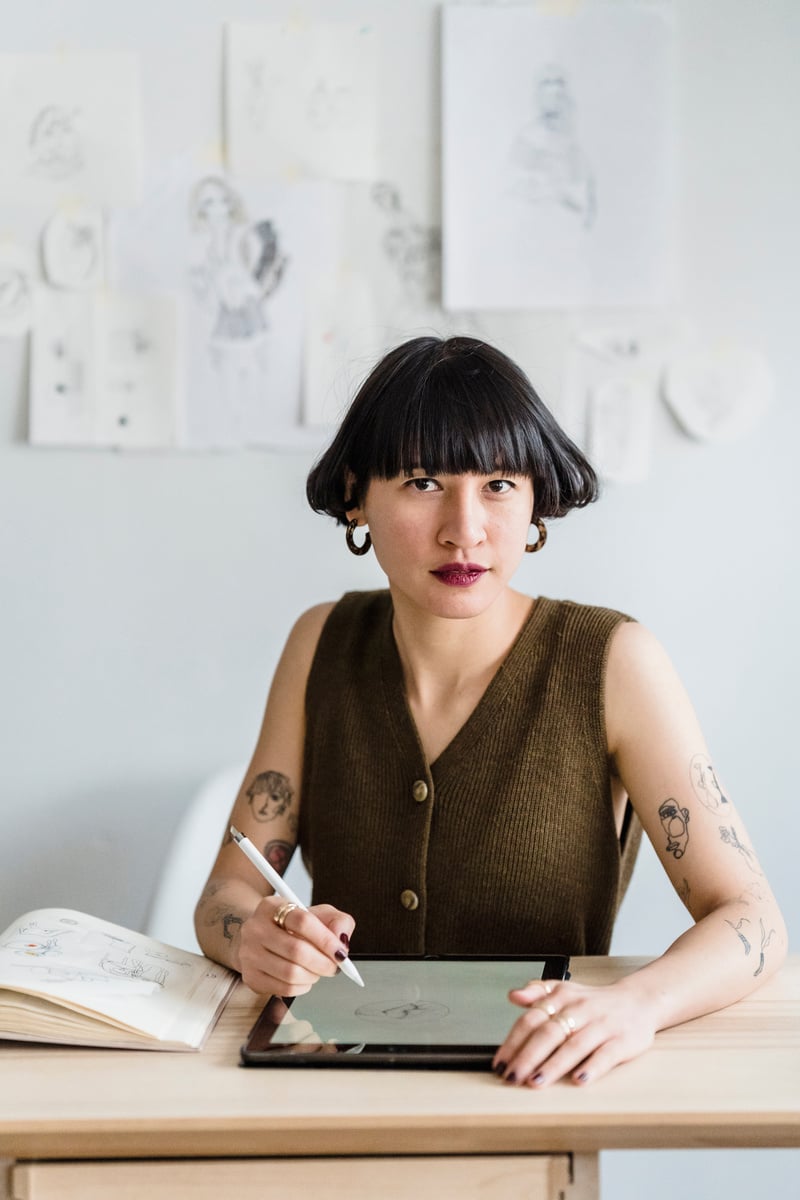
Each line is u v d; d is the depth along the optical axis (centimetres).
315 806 130
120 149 191
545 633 125
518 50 188
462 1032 91
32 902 199
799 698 194
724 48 188
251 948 99
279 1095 82
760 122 189
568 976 104
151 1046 91
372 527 112
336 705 130
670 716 119
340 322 192
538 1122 79
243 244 192
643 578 194
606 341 191
